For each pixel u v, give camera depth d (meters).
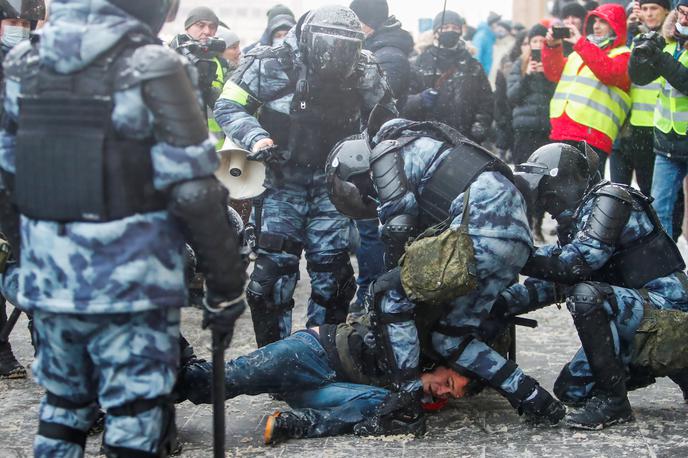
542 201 4.34
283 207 4.89
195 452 4.02
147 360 2.81
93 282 2.72
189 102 2.73
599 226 4.13
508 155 11.54
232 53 7.86
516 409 4.35
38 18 4.66
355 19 4.70
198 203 2.72
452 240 3.87
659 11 7.12
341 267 5.02
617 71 7.19
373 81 4.84
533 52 8.51
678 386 4.86
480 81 7.86
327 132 4.81
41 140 2.74
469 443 4.08
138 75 2.68
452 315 4.13
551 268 4.12
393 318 4.06
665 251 4.34
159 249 2.76
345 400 4.22
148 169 2.74
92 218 2.72
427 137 4.12
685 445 4.02
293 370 4.16
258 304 4.89
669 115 6.59
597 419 4.21
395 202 4.02
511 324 4.69
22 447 4.10
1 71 3.83
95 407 3.05
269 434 4.06
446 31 7.78
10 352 5.07
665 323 4.13
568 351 5.57
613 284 4.40
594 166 4.41
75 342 2.87
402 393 4.12
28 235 2.81
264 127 4.87
